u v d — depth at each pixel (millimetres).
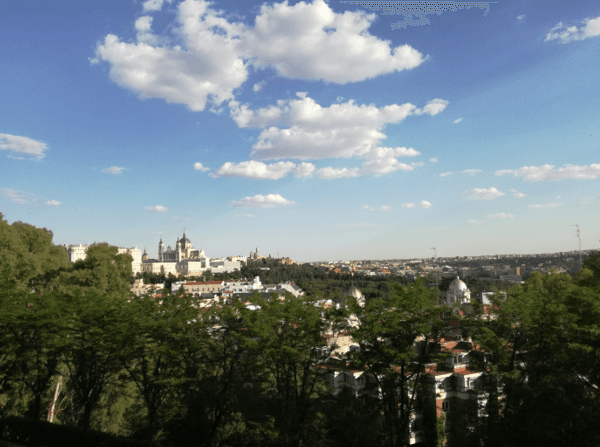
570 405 28141
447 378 48688
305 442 33281
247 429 40875
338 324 37781
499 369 33125
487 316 36938
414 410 36438
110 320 34094
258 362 36781
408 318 33781
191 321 37406
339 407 35875
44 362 37531
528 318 31812
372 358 34000
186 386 34219
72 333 34375
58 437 35750
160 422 40062
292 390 38781
